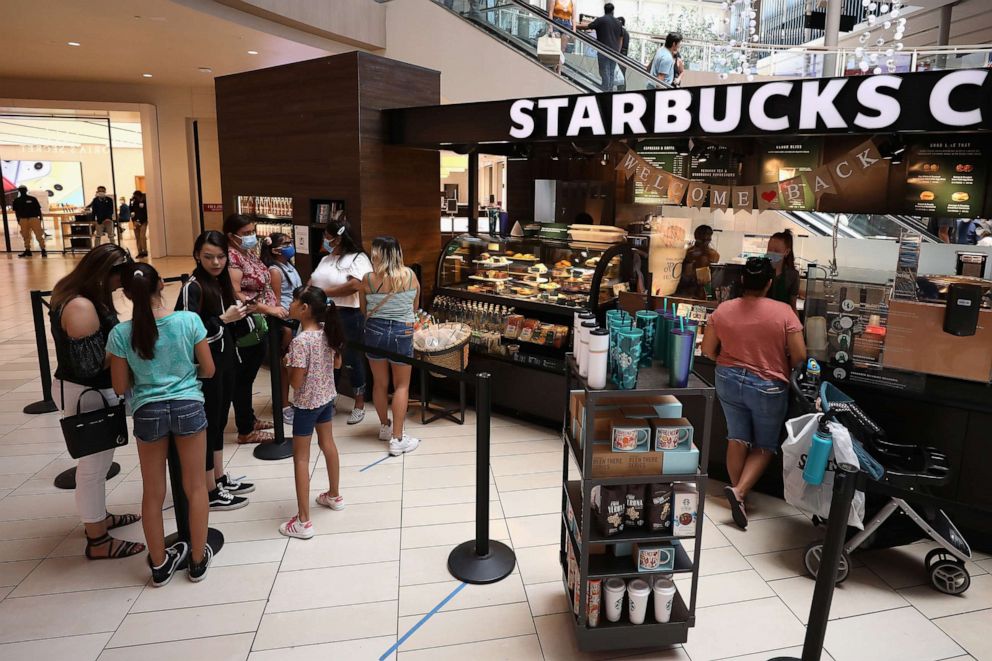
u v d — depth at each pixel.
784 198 4.00
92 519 3.25
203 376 3.04
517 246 5.59
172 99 15.16
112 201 15.20
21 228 14.92
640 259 5.04
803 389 3.54
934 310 3.44
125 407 3.12
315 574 3.18
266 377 6.46
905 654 2.68
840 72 9.72
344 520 3.69
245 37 9.79
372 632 2.77
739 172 4.71
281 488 4.08
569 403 2.91
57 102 14.48
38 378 6.42
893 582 3.19
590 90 8.74
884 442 3.22
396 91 5.70
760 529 3.65
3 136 17.52
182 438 2.95
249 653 2.63
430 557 3.33
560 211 7.36
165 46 10.58
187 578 3.14
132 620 2.83
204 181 15.87
